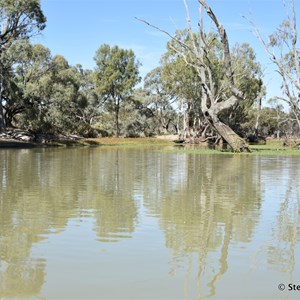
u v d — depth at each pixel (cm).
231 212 979
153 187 1383
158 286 535
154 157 2986
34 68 5459
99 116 9275
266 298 507
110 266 601
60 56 5719
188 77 5603
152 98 9062
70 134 6894
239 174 1817
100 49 8162
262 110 9675
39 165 2178
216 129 3772
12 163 2303
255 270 594
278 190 1337
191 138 6550
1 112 5262
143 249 680
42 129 5697
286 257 651
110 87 8131
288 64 4297
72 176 1675
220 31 3394
